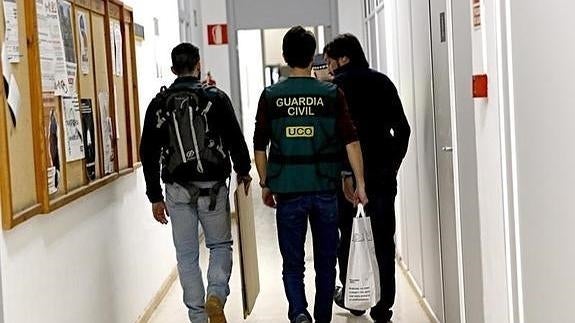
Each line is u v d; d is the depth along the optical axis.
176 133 4.42
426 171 4.91
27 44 3.17
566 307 2.27
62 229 3.58
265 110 4.27
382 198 4.74
